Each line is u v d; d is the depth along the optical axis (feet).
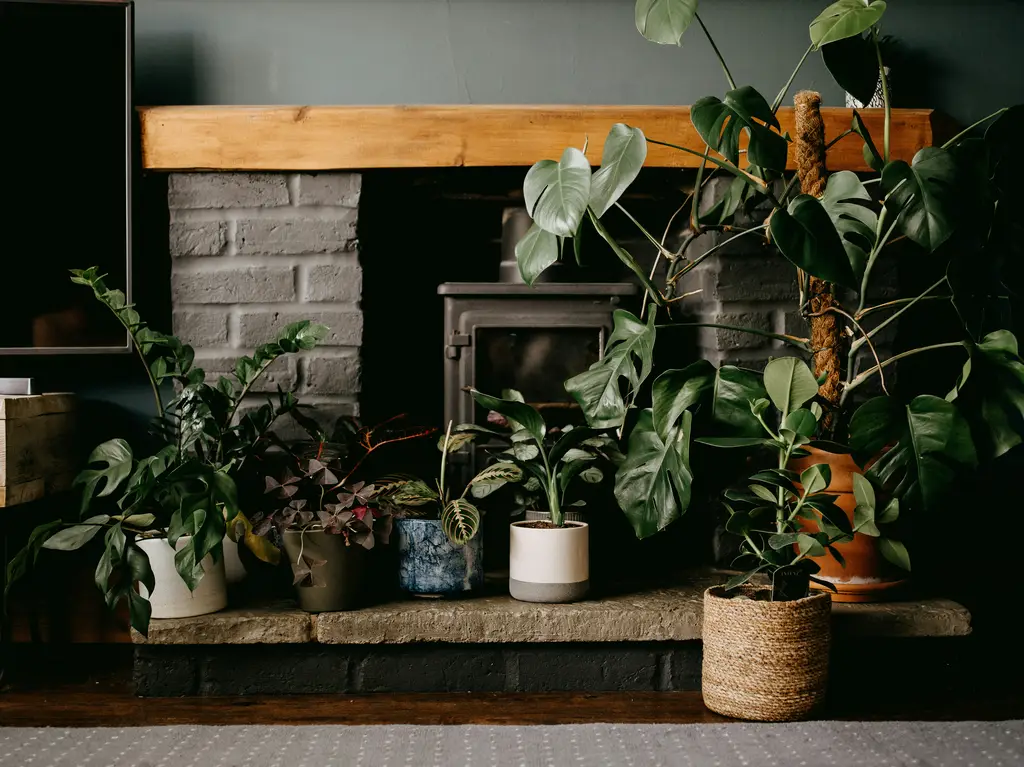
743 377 5.57
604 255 7.52
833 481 5.53
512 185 7.25
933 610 5.57
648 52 7.18
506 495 6.85
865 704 5.32
